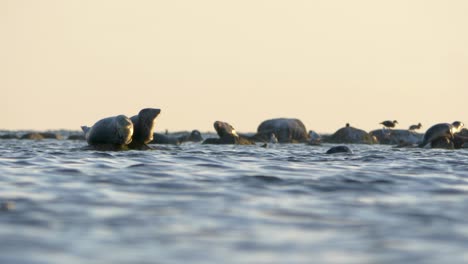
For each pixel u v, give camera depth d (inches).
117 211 1502.2
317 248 1164.5
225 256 1097.4
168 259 1067.3
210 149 4338.1
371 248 1168.2
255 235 1266.0
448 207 1633.9
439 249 1168.2
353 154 3745.1
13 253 1078.4
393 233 1299.2
